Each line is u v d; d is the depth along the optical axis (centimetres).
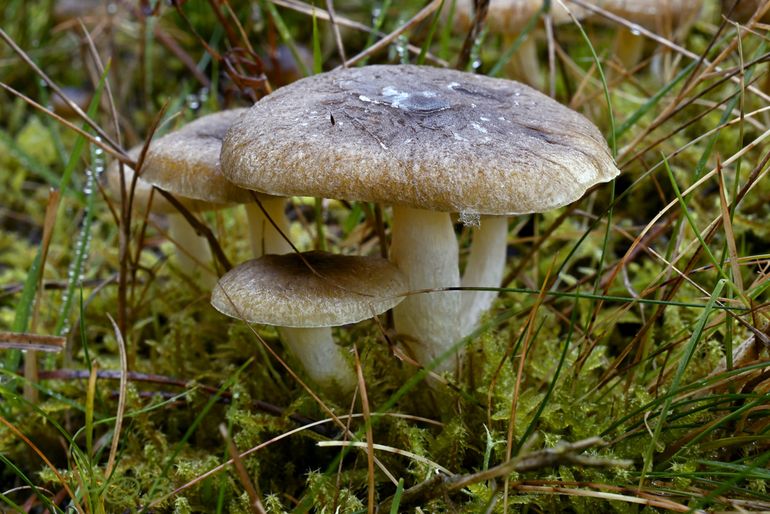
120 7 53
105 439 34
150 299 38
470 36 38
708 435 31
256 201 33
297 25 59
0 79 57
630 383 33
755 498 30
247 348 36
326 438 33
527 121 31
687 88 35
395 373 34
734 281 32
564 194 30
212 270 39
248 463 33
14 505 30
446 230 33
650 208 41
